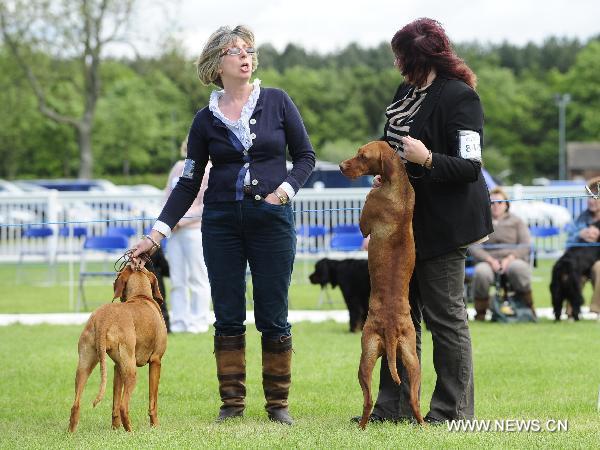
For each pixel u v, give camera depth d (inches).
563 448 257.1
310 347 525.3
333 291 922.7
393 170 289.6
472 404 306.5
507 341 542.9
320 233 920.9
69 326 641.6
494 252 667.4
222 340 326.3
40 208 1196.5
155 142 3659.0
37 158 3543.3
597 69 4817.9
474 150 288.0
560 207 1010.7
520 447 258.1
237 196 311.0
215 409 354.6
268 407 324.2
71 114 3267.7
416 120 295.7
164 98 3725.4
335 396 377.4
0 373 443.5
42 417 342.0
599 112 4813.0
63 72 2635.3
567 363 455.5
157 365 309.3
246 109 311.9
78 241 1205.1
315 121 4884.4
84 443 274.8
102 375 285.6
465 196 295.6
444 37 297.7
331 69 5442.9
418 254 297.7
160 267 592.1
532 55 6550.2
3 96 2773.1
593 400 358.3
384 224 287.7
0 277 1105.4
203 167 325.4
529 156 5007.4
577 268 653.3
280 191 309.3
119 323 293.3
